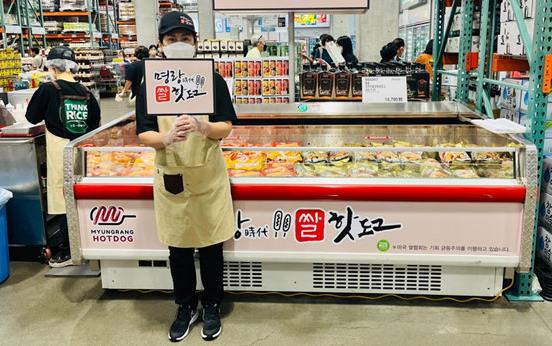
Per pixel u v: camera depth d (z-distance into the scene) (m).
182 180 2.23
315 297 2.83
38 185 3.37
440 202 2.48
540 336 2.43
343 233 2.56
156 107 2.10
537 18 2.53
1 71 5.55
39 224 3.42
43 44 12.89
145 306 2.77
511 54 2.94
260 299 2.81
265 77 5.31
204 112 2.13
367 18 11.20
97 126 3.59
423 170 2.68
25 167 3.34
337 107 3.46
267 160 2.80
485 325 2.53
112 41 18.30
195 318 2.57
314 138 3.15
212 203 2.31
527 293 2.77
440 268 2.66
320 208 2.54
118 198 2.58
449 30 4.03
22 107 4.08
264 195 2.53
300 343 2.39
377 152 2.85
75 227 2.63
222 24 21.77
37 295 2.92
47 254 3.40
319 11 3.29
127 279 2.81
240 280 2.76
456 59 4.29
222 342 2.41
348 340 2.42
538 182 2.69
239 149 2.60
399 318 2.61
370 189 2.48
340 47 6.13
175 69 2.09
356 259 2.59
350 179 2.54
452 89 4.81
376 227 2.54
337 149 2.58
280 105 3.50
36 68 9.06
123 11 17.86
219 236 2.36
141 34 14.55
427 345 2.37
